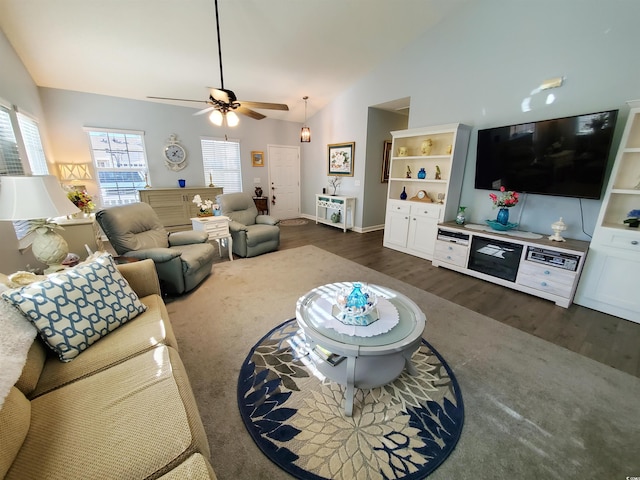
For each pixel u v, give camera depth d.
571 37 2.69
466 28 3.43
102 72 4.04
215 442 1.33
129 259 2.51
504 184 3.26
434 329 2.26
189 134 5.65
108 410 1.01
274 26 3.44
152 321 1.59
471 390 1.64
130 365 1.25
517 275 2.95
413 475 1.19
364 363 1.69
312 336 1.52
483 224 3.56
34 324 1.24
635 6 2.35
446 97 3.77
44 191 1.82
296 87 5.13
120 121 4.93
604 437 1.36
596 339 2.14
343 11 3.34
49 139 4.37
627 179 2.51
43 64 3.67
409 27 3.74
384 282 3.18
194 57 3.88
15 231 2.81
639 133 2.38
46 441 0.90
